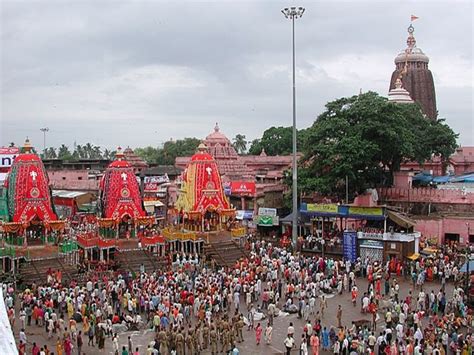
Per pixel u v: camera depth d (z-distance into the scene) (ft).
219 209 159.84
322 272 127.44
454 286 115.96
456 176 223.10
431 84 287.48
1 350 22.24
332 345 86.69
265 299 108.37
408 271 127.95
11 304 100.32
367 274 127.24
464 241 158.30
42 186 138.92
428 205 177.47
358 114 172.76
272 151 336.29
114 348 81.97
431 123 220.84
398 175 187.73
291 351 86.48
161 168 282.15
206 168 160.76
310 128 183.52
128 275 123.75
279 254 139.33
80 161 288.10
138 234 152.97
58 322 91.25
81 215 199.82
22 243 135.95
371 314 103.55
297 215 159.43
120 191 151.74
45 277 123.75
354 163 164.35
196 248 150.51
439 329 84.43
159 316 93.50
